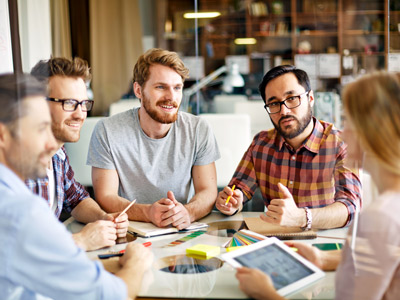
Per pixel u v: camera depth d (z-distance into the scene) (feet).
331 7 19.88
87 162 5.08
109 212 4.73
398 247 2.52
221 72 19.13
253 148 5.15
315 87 19.69
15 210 2.29
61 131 3.97
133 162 5.02
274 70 4.66
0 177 2.42
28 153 2.57
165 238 3.91
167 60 4.73
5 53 5.31
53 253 2.31
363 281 2.61
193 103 14.26
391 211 2.55
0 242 2.28
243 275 2.81
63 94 3.91
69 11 9.97
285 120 4.58
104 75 11.16
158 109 4.78
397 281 2.56
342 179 4.45
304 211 3.95
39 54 6.70
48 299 2.68
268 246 3.14
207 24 19.89
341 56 19.62
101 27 11.30
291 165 4.86
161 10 17.83
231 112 14.75
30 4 6.57
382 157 2.55
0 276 2.33
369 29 19.52
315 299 2.70
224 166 7.68
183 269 3.16
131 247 3.26
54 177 4.40
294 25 20.18
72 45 10.12
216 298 2.73
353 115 2.62
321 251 3.20
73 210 4.62
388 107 2.51
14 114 2.50
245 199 4.97
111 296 2.49
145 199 5.10
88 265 2.43
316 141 4.76
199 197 4.76
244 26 20.27
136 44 12.31
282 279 2.84
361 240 2.64
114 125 5.00
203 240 3.81
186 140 5.06
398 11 6.31
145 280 2.98
